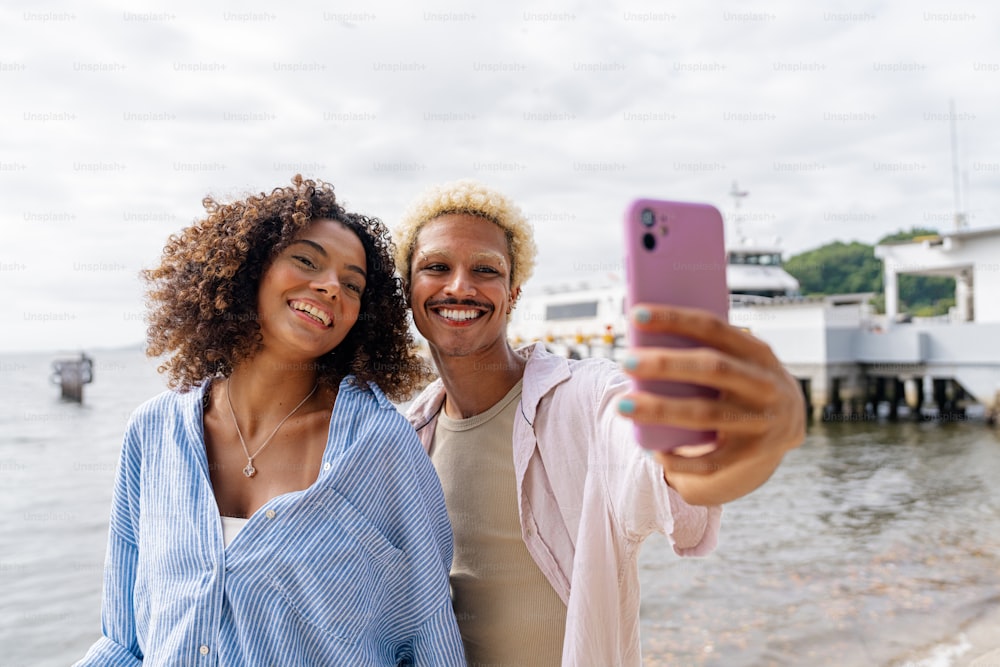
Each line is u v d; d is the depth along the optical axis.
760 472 0.48
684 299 0.50
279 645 0.67
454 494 0.88
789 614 2.52
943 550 3.34
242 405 0.79
